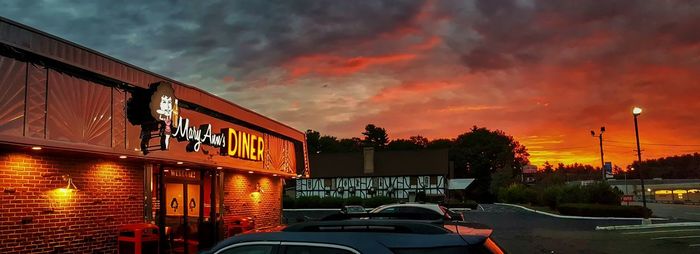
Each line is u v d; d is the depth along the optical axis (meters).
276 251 3.85
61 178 9.98
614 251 16.47
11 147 8.78
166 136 11.65
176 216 13.87
